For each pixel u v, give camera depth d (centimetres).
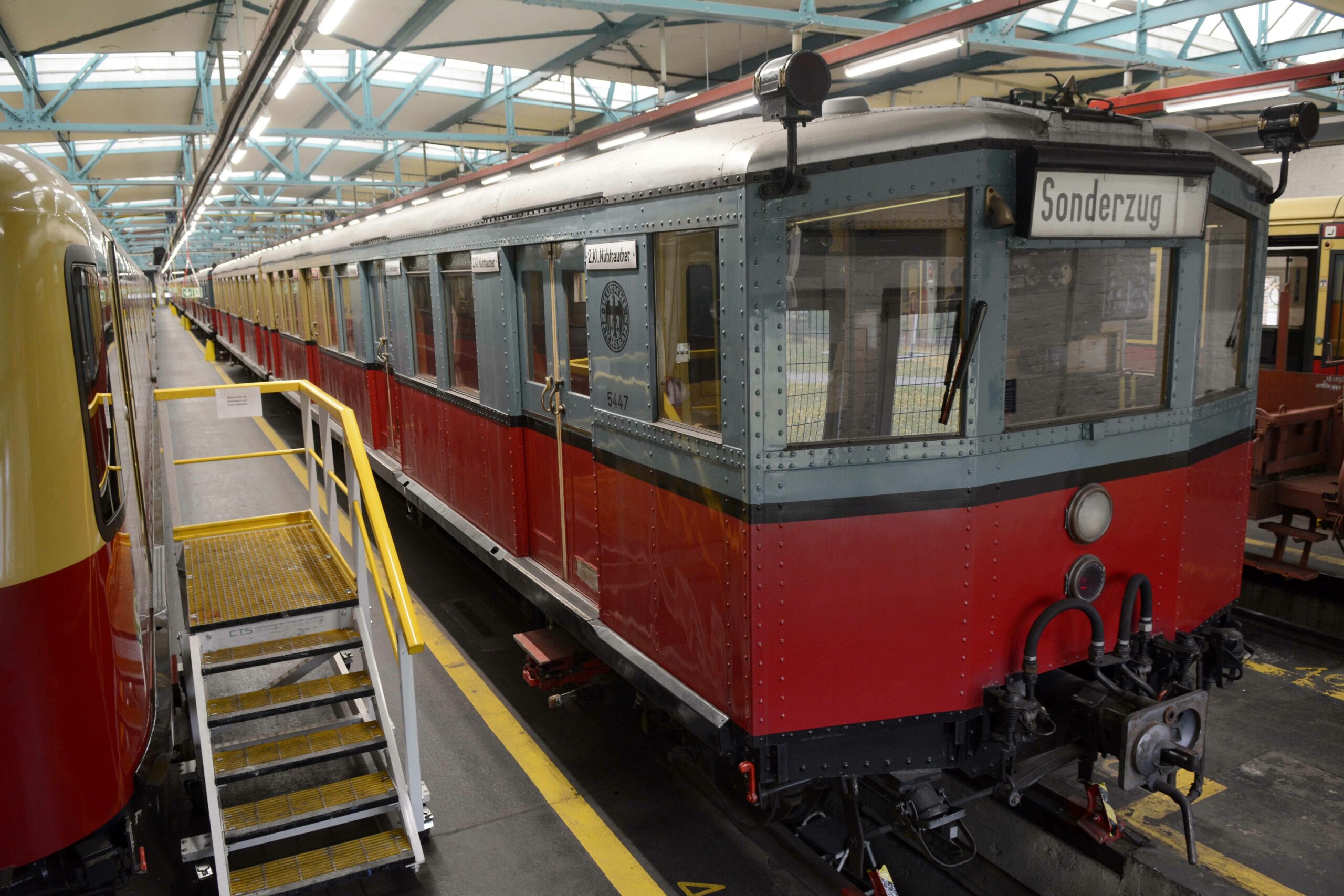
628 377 398
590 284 420
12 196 269
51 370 272
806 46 1051
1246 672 563
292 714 531
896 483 320
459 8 909
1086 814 382
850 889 372
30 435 267
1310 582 652
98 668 287
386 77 1374
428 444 732
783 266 307
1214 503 404
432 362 720
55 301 274
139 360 742
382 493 1034
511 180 541
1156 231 338
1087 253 339
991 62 1049
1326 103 897
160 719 357
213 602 445
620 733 509
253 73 739
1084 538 344
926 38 502
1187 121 1255
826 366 316
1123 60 941
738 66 1180
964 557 327
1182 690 383
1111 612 365
